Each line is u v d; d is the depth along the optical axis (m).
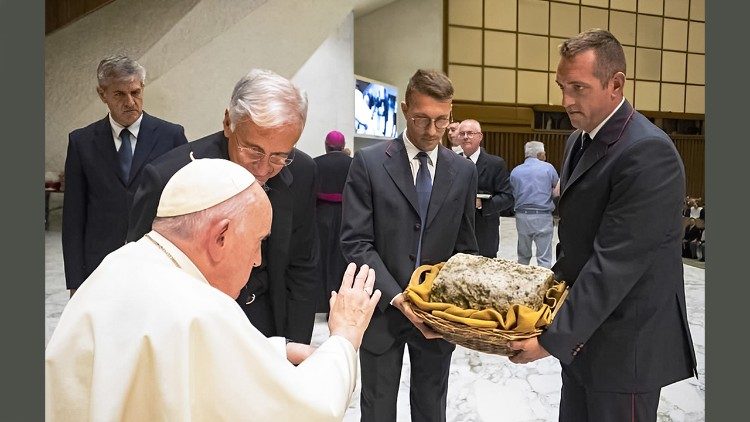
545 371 3.40
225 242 1.04
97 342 0.92
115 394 0.89
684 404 2.97
